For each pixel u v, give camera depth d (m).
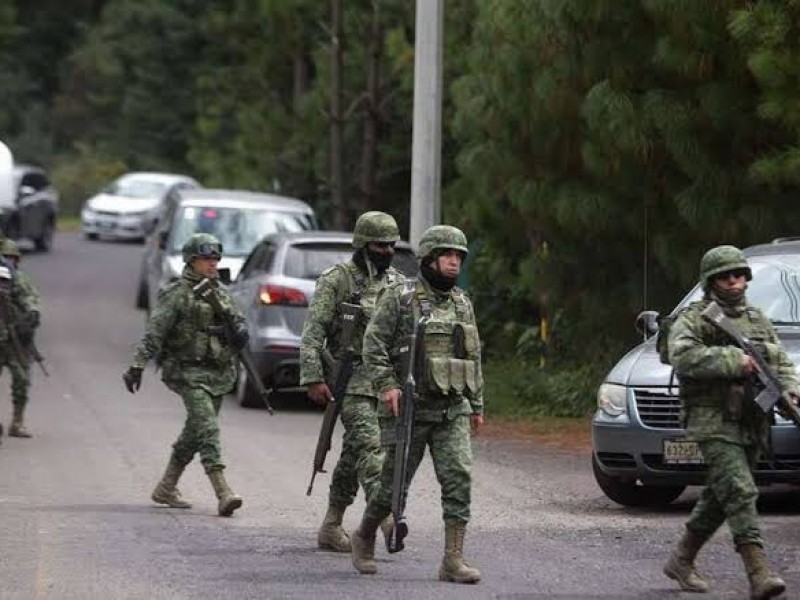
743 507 24.62
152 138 164.38
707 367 24.55
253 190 83.12
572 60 46.66
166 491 34.09
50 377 59.00
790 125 42.06
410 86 70.31
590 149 46.34
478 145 51.47
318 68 76.94
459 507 26.39
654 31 45.53
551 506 35.16
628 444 33.56
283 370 52.50
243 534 31.08
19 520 32.12
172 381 33.62
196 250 33.56
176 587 26.00
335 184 75.25
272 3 77.19
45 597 25.16
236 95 85.50
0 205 56.16
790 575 27.33
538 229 51.53
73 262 109.81
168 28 161.38
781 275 36.09
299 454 42.53
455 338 26.14
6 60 183.38
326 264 53.28
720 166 45.03
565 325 56.16
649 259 49.16
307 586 26.19
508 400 54.19
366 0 75.69
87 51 173.88
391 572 27.48
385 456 26.66
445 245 26.17
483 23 50.97
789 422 32.19
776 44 41.12
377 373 26.42
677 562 25.94
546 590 26.02
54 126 176.12
